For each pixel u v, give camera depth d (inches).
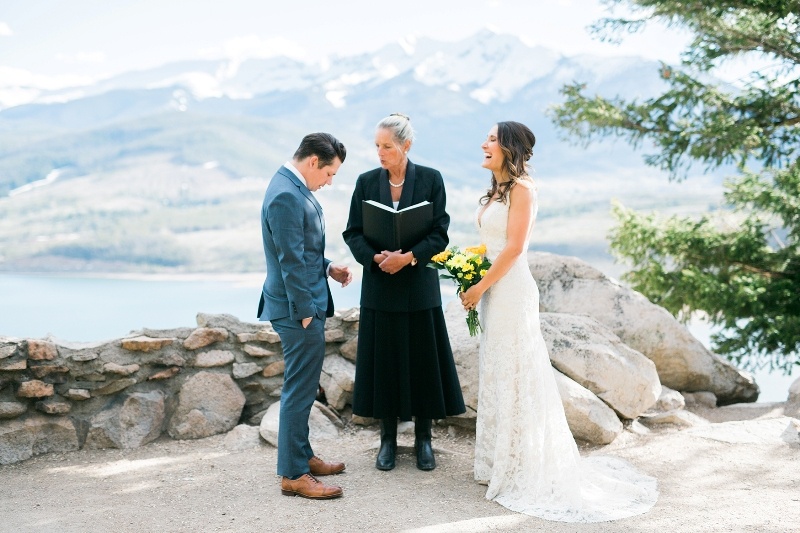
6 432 169.0
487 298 149.3
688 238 400.2
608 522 130.2
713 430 189.3
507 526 128.3
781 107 367.6
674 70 387.5
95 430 177.9
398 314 156.8
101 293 5364.2
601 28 395.5
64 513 136.0
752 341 371.9
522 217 143.4
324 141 142.5
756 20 363.3
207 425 188.2
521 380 143.9
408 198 156.9
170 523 130.5
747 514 132.8
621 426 185.3
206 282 7096.5
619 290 227.0
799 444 175.5
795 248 392.2
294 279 136.9
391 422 162.9
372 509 136.6
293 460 143.5
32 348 173.0
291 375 144.6
